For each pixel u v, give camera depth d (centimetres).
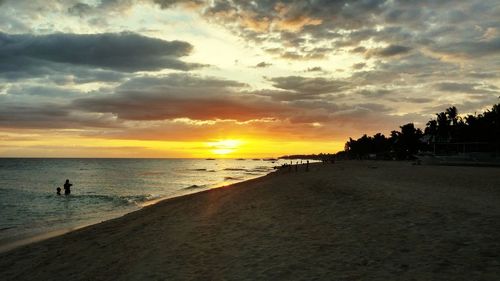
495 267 741
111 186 5078
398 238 1012
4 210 2700
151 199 3262
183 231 1397
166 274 905
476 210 1350
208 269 906
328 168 6869
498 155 5938
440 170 4531
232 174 8750
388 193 1958
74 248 1337
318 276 777
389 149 14750
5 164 17425
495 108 7631
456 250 866
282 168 9969
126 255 1147
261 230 1273
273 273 824
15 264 1190
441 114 8962
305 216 1455
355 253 912
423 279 707
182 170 11669
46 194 3894
